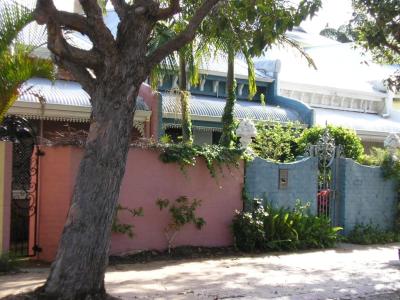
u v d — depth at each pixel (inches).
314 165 575.5
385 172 644.1
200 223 476.1
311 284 377.4
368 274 423.5
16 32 381.7
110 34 281.3
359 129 931.3
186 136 569.9
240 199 510.6
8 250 383.6
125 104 283.3
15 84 386.0
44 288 274.4
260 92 876.6
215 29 458.3
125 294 322.3
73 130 589.9
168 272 396.5
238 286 360.2
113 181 279.3
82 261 271.0
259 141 677.3
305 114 839.1
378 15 488.1
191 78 573.3
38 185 429.4
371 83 1104.8
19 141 434.0
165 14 299.0
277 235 516.4
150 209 453.4
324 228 553.0
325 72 1087.0
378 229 632.4
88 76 290.4
